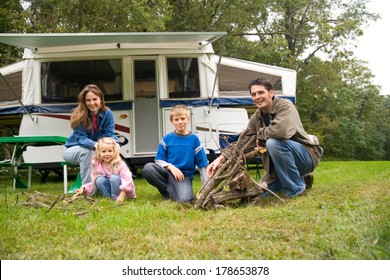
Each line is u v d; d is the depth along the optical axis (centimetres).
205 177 463
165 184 460
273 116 445
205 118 840
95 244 271
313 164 460
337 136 2916
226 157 420
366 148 3450
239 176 401
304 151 448
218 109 844
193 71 846
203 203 393
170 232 292
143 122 844
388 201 372
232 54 2025
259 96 441
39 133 803
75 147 513
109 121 527
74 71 817
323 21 2041
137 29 1257
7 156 1405
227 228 295
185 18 1861
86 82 820
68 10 1195
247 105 874
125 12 1205
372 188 468
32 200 439
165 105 830
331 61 2394
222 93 861
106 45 816
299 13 2306
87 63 820
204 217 342
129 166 838
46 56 807
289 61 2111
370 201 370
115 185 468
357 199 393
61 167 803
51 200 453
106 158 473
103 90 823
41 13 1323
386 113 4009
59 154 801
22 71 812
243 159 418
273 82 881
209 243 260
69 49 805
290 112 440
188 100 836
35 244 276
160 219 339
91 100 511
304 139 450
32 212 383
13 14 1270
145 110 845
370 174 678
